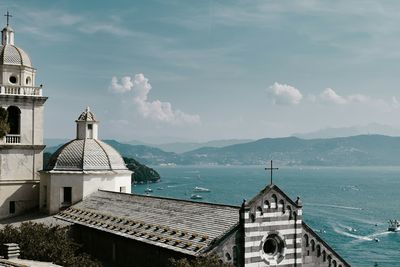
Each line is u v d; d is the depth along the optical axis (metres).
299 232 46.28
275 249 45.09
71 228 61.47
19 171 74.50
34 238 49.84
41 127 76.25
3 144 72.62
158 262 46.31
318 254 47.97
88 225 59.19
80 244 58.75
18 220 68.75
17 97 73.44
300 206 46.47
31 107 75.38
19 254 46.03
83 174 70.31
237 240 42.50
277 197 45.00
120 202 63.28
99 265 50.31
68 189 71.12
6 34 77.56
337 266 48.88
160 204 56.56
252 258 42.88
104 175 72.19
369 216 199.12
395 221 173.88
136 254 50.06
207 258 38.62
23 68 75.19
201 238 43.47
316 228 166.12
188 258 42.03
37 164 76.06
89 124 75.50
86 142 74.31
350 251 130.75
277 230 44.81
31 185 75.50
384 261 120.25
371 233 157.62
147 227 50.81
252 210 43.19
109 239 55.34
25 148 74.88
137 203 60.16
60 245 49.84
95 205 66.06
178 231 46.75
